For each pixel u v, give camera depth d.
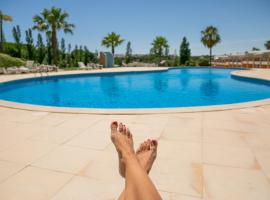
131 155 1.58
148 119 4.02
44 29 22.92
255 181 2.00
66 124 3.73
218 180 2.01
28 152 2.62
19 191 1.84
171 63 34.56
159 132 3.32
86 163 2.34
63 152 2.62
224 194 1.80
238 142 2.92
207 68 27.08
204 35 34.16
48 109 4.74
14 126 3.63
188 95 10.84
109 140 2.99
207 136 3.15
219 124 3.70
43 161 2.38
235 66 26.98
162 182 1.98
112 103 9.09
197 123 3.76
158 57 37.50
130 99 9.95
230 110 4.68
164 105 8.74
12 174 2.11
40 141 2.97
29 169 2.21
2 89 10.18
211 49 34.34
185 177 2.06
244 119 3.99
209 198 1.75
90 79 15.66
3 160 2.41
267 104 5.17
